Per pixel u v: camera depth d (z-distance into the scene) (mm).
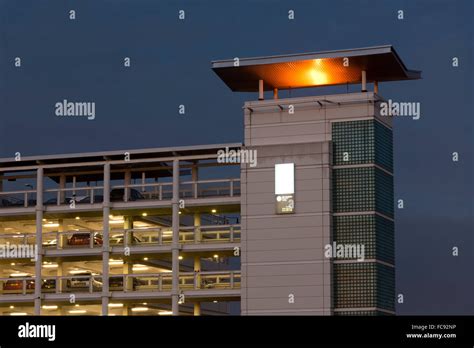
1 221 103938
